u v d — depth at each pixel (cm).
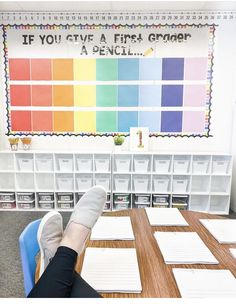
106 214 139
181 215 139
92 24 311
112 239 110
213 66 313
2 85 322
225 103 318
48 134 329
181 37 310
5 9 305
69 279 64
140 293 76
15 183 311
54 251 77
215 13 305
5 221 280
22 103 325
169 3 285
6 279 180
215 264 92
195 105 320
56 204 310
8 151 303
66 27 312
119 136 315
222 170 299
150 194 301
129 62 315
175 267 90
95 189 89
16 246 225
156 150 326
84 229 78
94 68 318
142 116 323
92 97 322
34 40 315
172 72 315
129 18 310
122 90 320
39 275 79
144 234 116
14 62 318
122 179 303
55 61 318
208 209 305
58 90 322
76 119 326
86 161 305
